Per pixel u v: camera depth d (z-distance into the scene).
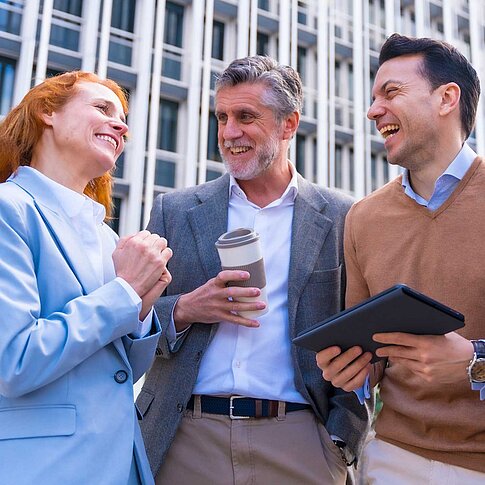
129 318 1.44
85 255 1.53
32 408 1.32
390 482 1.69
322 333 1.46
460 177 1.70
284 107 2.18
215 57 12.08
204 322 2.01
